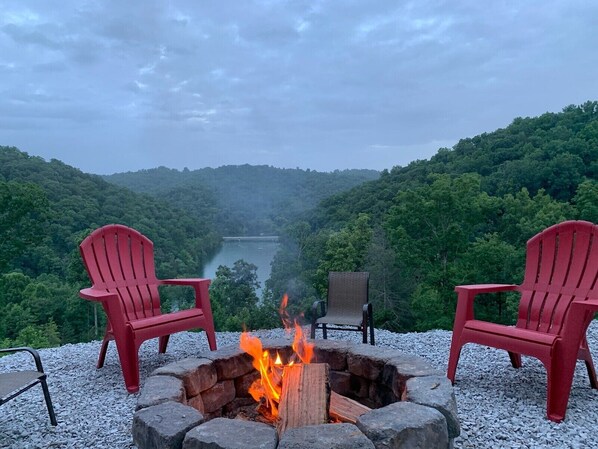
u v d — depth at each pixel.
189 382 2.50
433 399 2.03
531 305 3.49
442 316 18.72
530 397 3.15
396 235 21.16
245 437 1.69
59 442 2.59
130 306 3.98
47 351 4.86
